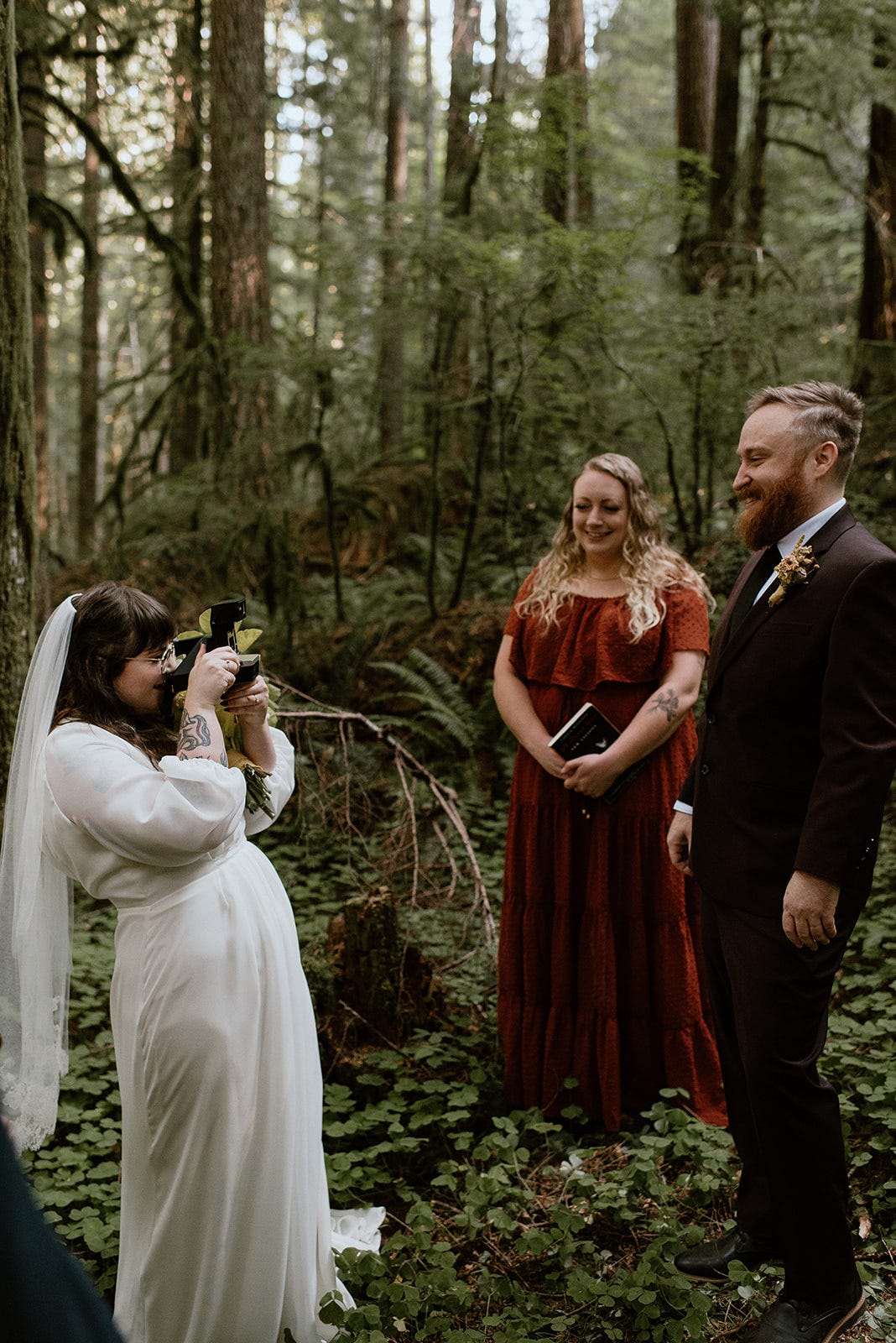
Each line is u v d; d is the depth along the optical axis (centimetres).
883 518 636
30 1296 98
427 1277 255
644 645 330
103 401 2083
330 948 375
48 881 234
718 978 266
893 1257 263
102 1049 374
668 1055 332
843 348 766
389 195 1284
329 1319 239
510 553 662
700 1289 262
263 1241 223
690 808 287
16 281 337
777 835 244
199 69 1017
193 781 216
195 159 1088
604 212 789
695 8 962
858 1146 298
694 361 627
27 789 229
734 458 679
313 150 1673
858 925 427
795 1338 234
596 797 328
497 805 548
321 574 814
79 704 232
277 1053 226
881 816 226
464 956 402
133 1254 229
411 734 585
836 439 241
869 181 858
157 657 238
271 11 1448
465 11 963
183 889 224
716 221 921
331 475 693
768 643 243
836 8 793
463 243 597
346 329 680
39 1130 236
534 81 766
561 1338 248
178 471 950
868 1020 366
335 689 610
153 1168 223
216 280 812
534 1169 317
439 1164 297
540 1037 338
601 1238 284
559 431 682
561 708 340
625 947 334
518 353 616
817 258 1101
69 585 802
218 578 698
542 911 338
